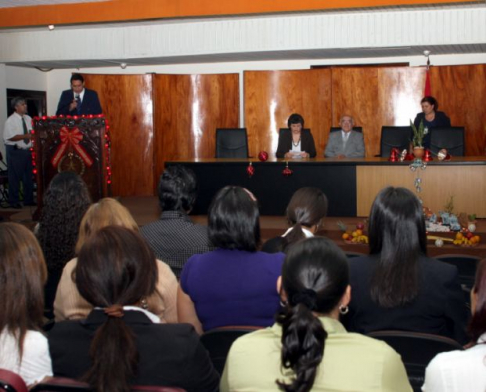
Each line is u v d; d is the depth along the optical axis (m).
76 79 6.92
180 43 8.29
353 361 1.29
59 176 2.69
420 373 1.85
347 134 7.12
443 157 5.87
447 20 7.42
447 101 8.38
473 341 1.38
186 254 2.68
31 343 1.49
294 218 2.66
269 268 2.02
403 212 1.92
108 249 1.46
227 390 1.40
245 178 6.25
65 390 1.35
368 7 6.92
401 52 8.40
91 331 1.47
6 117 9.47
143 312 1.50
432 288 1.92
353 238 5.07
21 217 6.88
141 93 8.80
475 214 5.64
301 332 1.24
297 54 8.51
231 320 2.03
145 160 8.88
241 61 9.45
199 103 8.99
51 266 2.61
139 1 7.32
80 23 7.55
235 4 7.13
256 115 8.85
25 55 8.86
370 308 1.96
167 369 1.46
